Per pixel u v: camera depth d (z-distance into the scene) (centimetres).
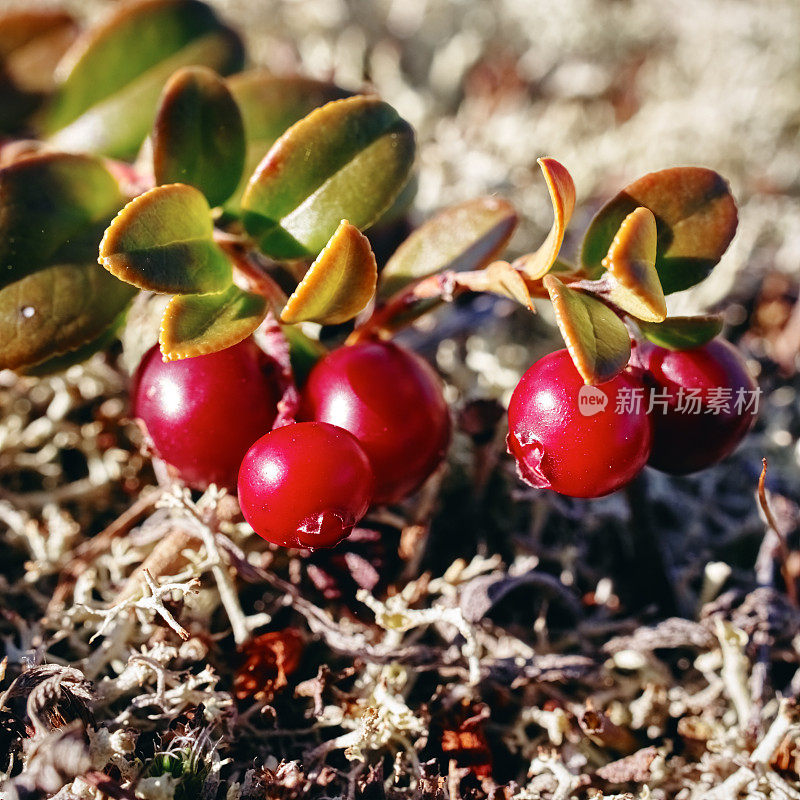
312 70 19
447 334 16
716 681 14
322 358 13
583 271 13
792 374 16
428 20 21
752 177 18
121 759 13
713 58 20
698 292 17
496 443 14
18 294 13
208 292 13
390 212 15
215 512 13
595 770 13
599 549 15
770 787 13
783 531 15
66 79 15
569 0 20
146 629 13
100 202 14
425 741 13
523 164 18
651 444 13
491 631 14
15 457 15
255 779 13
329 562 13
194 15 15
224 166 13
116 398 15
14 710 13
